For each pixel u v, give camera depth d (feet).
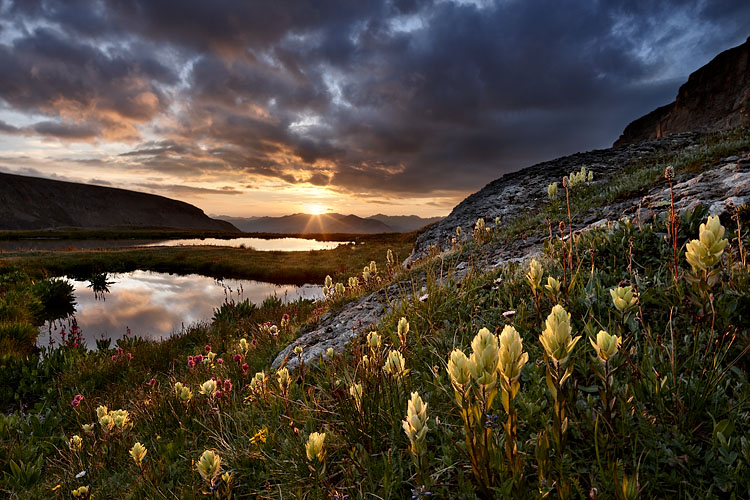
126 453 13.93
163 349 34.40
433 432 8.00
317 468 7.02
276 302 50.16
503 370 4.95
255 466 9.67
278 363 18.58
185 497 9.30
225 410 13.93
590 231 16.74
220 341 33.45
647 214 18.60
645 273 12.13
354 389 8.70
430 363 11.01
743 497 5.29
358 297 25.85
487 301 14.05
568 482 5.31
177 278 101.76
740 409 6.66
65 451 15.72
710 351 7.69
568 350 5.16
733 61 170.81
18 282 73.72
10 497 13.71
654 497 5.53
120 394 23.49
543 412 7.30
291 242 313.53
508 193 51.88
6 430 19.88
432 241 44.50
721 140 42.04
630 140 256.32
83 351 35.60
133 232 452.76
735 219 13.38
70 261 117.50
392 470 7.04
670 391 6.93
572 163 58.03
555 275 13.35
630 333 9.02
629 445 6.30
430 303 14.75
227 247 187.93
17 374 29.73
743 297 8.77
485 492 5.64
